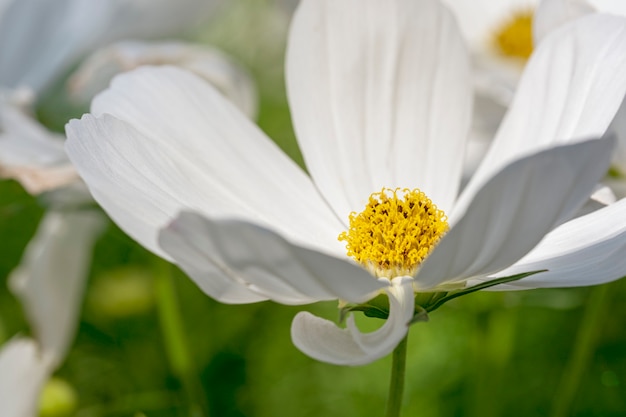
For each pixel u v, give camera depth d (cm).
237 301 27
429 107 32
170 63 37
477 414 38
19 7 39
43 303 37
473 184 31
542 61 31
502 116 38
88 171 27
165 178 29
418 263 30
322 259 25
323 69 32
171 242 25
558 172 25
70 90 38
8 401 35
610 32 30
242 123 31
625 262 27
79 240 37
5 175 34
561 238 29
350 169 32
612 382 38
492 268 27
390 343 26
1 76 39
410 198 31
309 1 32
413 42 32
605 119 29
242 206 30
